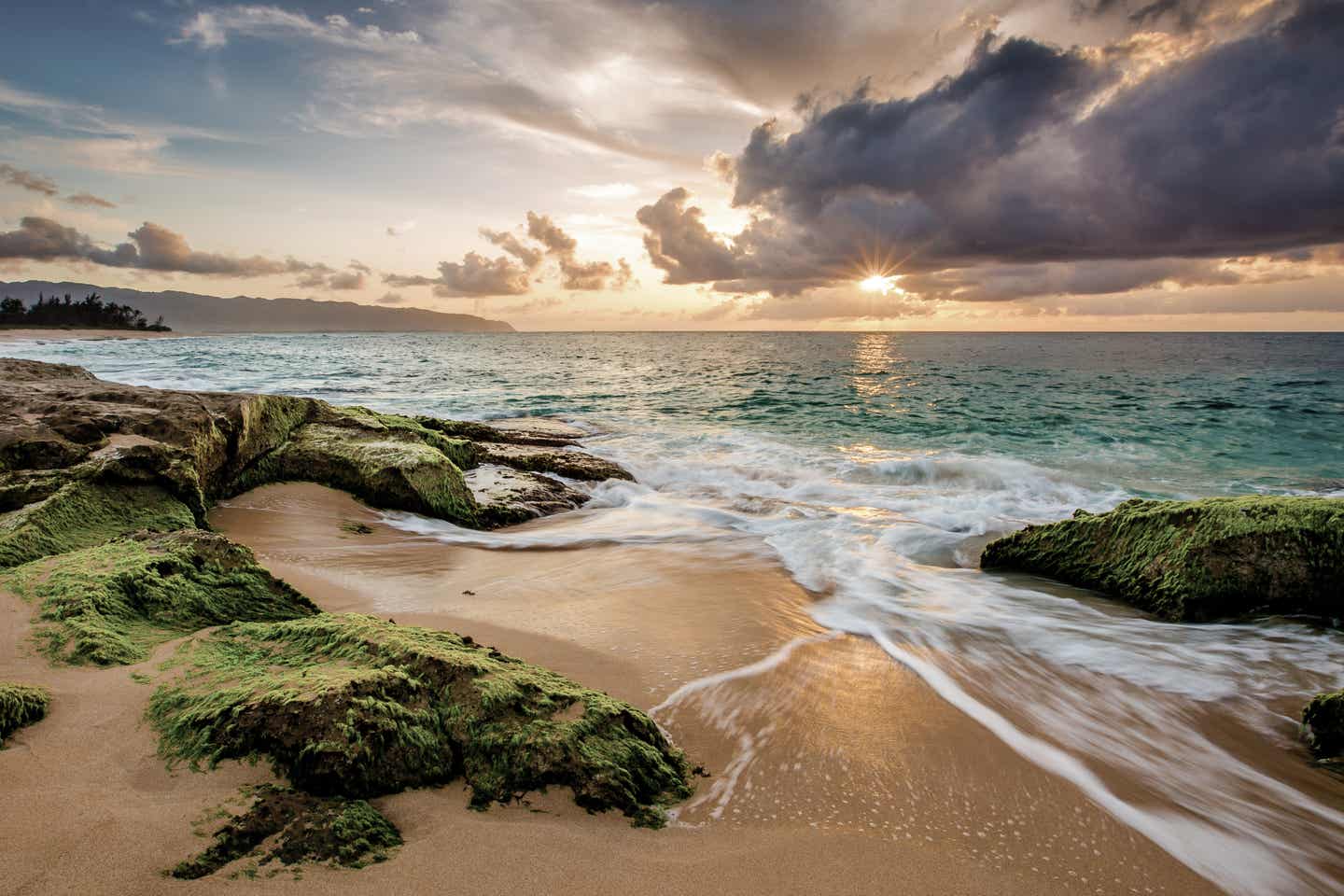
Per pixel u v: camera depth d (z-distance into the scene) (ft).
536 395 93.71
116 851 7.24
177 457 23.36
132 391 29.81
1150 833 10.69
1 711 9.03
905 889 8.70
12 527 17.69
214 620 14.07
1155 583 21.39
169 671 10.87
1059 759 12.68
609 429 62.59
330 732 8.89
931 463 46.88
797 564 25.62
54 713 9.63
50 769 8.45
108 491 21.07
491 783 9.52
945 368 158.61
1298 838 10.96
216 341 360.28
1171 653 18.13
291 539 24.45
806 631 18.33
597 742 10.27
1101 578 23.04
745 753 11.87
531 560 24.73
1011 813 10.77
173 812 7.90
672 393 98.53
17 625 11.98
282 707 9.12
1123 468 48.37
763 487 40.27
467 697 10.32
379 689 9.77
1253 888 9.67
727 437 59.06
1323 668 17.35
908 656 17.10
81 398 28.48
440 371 141.18
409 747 9.43
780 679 14.94
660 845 9.07
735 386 110.32
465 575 21.98
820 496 38.27
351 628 11.94
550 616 17.97
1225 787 12.35
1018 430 64.18
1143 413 76.33
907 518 33.37
